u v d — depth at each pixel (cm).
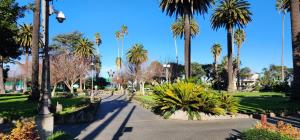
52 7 1636
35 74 3036
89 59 7456
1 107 2392
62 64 6312
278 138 941
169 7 3005
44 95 1169
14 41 2369
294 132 1027
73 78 6450
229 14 5719
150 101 3372
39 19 3052
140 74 9250
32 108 2284
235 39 9600
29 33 7412
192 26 7038
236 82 10044
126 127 1681
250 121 1869
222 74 9919
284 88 6103
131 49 9556
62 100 3744
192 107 2031
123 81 10238
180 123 1845
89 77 9788
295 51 2825
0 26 1802
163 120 1994
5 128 1447
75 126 1709
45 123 1137
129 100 4588
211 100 2020
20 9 1747
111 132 1512
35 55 3042
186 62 2786
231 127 1627
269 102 2973
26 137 865
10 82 11581
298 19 2831
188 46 2828
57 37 8762
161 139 1331
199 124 1792
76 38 8938
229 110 2064
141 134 1459
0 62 6681
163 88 2286
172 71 9281
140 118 2102
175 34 7362
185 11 2880
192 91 2045
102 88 11106
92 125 1748
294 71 2834
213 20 5925
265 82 7862
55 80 6200
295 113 2120
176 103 2056
